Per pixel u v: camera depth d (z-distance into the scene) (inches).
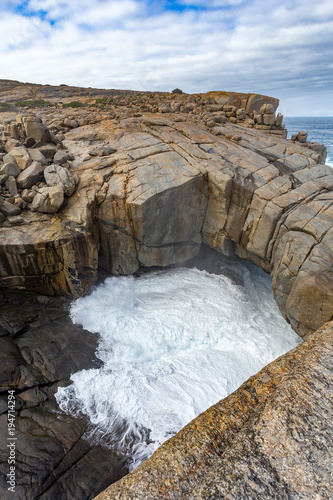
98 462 240.5
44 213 402.3
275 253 438.0
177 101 845.2
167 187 432.8
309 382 86.8
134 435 265.3
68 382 300.2
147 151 512.7
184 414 287.0
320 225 386.0
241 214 469.1
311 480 64.7
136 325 382.0
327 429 74.2
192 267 536.1
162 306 423.8
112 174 459.8
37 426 255.0
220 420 82.5
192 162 496.1
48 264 370.6
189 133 608.4
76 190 429.7
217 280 505.7
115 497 68.2
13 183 405.4
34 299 378.0
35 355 310.5
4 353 296.7
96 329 369.4
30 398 274.1
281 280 396.2
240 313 430.3
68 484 222.7
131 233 447.2
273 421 77.0
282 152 591.8
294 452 70.0
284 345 387.5
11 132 481.4
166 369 336.5
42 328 343.6
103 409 284.4
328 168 546.0
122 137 577.0
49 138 521.7
